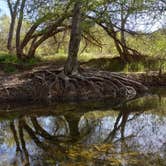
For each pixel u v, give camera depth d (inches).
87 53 1250.0
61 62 997.8
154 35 975.0
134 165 307.9
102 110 620.7
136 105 670.5
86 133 449.1
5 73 811.4
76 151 358.6
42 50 1396.4
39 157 342.6
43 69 788.6
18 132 459.8
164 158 327.0
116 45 1038.4
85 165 311.6
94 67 970.1
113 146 375.9
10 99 681.6
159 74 926.4
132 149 360.8
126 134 436.5
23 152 362.9
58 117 558.6
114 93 765.3
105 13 855.1
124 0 825.5
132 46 1076.5
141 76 909.2
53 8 864.3
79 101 717.9
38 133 452.8
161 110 611.8
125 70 977.5
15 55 963.3
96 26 1073.5
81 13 805.9
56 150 366.3
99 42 1135.0
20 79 741.3
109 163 314.8
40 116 565.9
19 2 1044.5
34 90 708.0
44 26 983.0
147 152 347.9
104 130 465.4
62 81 734.5
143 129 462.0
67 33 1360.7
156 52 1010.1
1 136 438.0
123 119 538.3
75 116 567.8
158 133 435.8
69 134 445.7
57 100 708.0
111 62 1040.8
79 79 749.3
